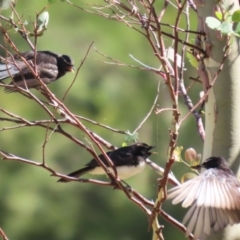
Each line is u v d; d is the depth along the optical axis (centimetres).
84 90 2119
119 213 2138
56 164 2102
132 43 2155
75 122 763
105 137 2114
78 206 2138
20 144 2111
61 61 1088
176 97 678
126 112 2145
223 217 553
